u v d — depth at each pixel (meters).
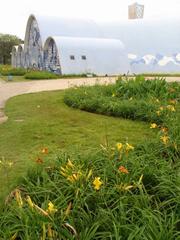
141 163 4.73
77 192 3.89
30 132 8.26
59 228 3.35
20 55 49.06
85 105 11.32
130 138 7.64
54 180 4.41
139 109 9.76
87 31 39.78
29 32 42.97
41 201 4.08
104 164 4.66
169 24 35.91
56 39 31.88
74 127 8.81
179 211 3.73
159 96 11.30
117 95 12.08
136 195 3.91
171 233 3.20
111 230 3.41
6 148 7.04
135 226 3.31
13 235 3.37
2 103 13.62
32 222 3.44
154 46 35.06
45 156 6.27
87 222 3.55
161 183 4.20
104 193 3.96
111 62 32.06
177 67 33.25
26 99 14.12
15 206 3.81
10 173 5.53
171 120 7.71
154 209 3.78
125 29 37.81
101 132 8.24
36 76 27.61
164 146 5.57
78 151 5.47
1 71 35.09
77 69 30.78
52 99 13.85
